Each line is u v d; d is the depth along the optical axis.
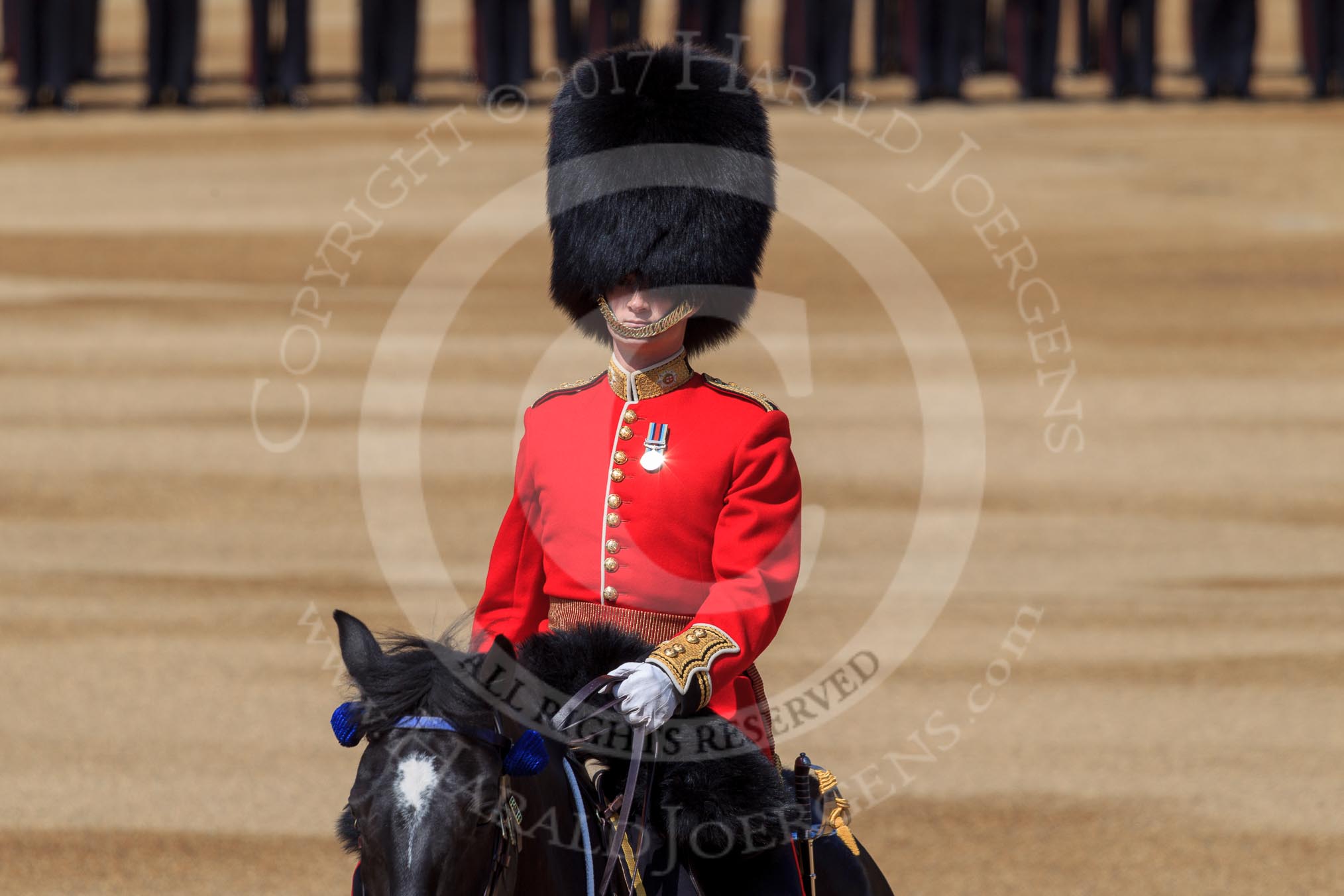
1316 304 61.16
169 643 33.09
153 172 83.25
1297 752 28.75
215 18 147.75
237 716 29.88
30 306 60.28
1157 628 34.12
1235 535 39.66
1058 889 24.02
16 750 28.23
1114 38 102.06
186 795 26.77
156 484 42.75
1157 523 40.41
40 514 40.59
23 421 47.75
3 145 90.62
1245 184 80.50
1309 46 103.12
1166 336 57.09
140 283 63.62
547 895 11.77
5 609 34.69
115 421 47.81
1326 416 48.88
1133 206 76.00
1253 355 54.97
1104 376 52.66
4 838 25.09
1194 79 111.94
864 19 126.50
